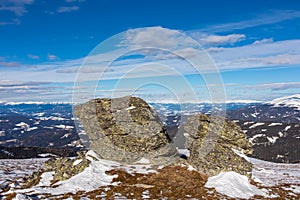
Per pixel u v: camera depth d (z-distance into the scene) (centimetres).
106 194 1872
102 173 2188
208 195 1950
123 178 2131
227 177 2194
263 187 2250
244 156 2375
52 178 2219
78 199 1769
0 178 2391
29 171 2791
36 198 1762
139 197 1845
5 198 1784
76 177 2130
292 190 2303
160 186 2027
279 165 4134
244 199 1945
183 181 2145
